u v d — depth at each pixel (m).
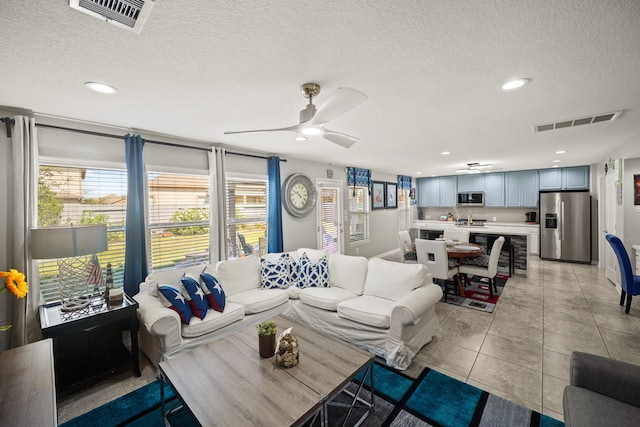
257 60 1.65
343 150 4.40
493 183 7.86
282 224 4.71
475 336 3.02
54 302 2.50
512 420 1.86
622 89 2.09
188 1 1.14
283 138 3.55
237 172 4.11
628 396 1.38
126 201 3.06
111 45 1.46
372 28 1.35
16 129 2.33
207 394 1.55
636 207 4.16
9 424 1.05
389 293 3.01
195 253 3.65
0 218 2.34
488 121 2.88
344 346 2.06
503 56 1.63
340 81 1.94
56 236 2.15
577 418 1.26
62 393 2.19
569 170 6.72
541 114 2.67
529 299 4.14
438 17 1.27
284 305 3.27
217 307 2.79
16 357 1.53
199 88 2.03
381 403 2.05
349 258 3.54
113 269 2.99
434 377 2.33
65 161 2.67
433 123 2.96
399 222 8.48
